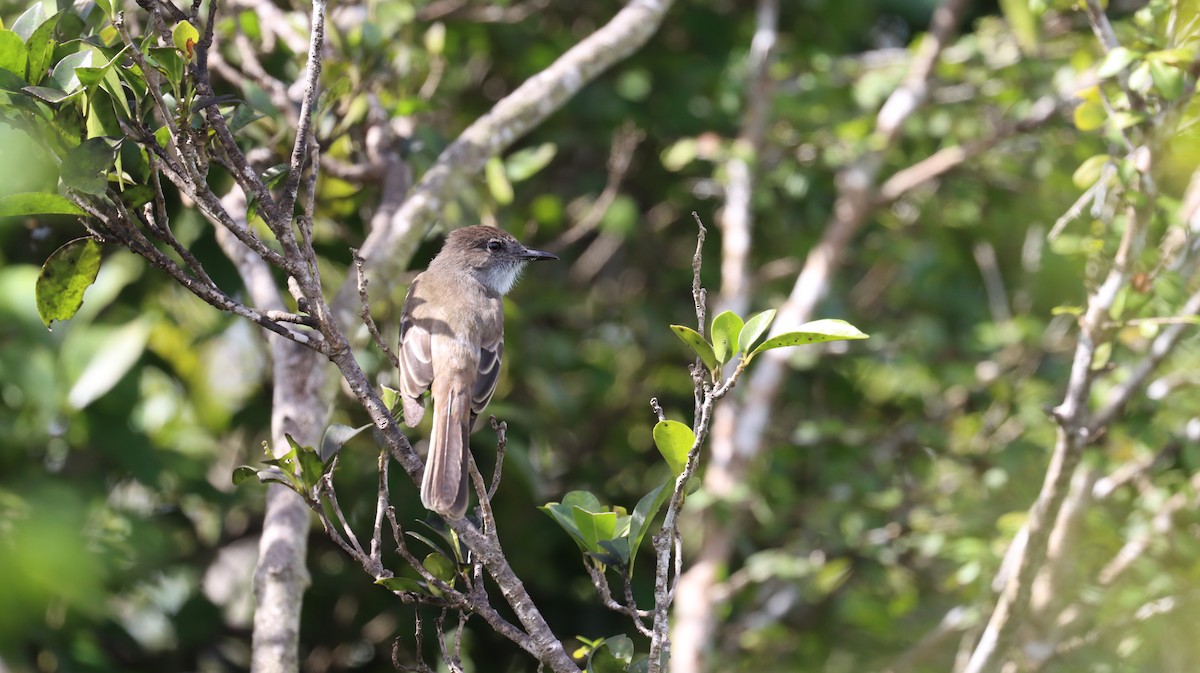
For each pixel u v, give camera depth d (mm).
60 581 10195
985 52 14586
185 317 12930
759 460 13297
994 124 14633
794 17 15828
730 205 13789
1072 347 13852
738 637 12867
